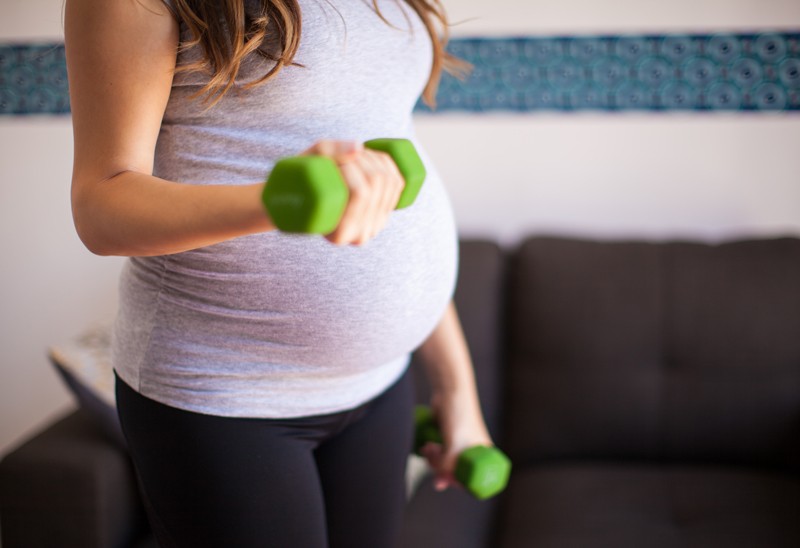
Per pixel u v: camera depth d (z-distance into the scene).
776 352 1.66
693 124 1.92
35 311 2.21
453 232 0.89
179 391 0.75
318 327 0.76
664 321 1.70
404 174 0.53
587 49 1.91
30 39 2.02
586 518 1.48
